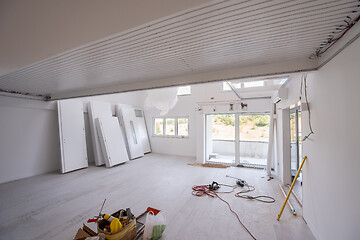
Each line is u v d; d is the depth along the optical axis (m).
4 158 4.17
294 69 2.02
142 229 2.24
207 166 5.60
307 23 1.23
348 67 1.38
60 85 3.35
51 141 5.12
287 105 3.35
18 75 2.57
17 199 3.22
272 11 1.08
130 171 5.06
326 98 1.77
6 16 1.27
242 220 2.54
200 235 2.21
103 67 2.21
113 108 6.97
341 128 1.50
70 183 4.07
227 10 1.05
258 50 1.73
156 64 2.12
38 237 2.18
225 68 2.31
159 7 1.01
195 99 7.09
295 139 4.08
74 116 5.31
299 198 3.20
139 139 7.28
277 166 4.57
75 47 1.54
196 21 1.17
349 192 1.39
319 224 1.99
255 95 5.07
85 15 1.11
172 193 3.51
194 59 1.96
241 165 5.59
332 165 1.66
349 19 1.18
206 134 6.28
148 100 5.59
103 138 5.60
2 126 4.16
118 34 1.33
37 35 1.34
